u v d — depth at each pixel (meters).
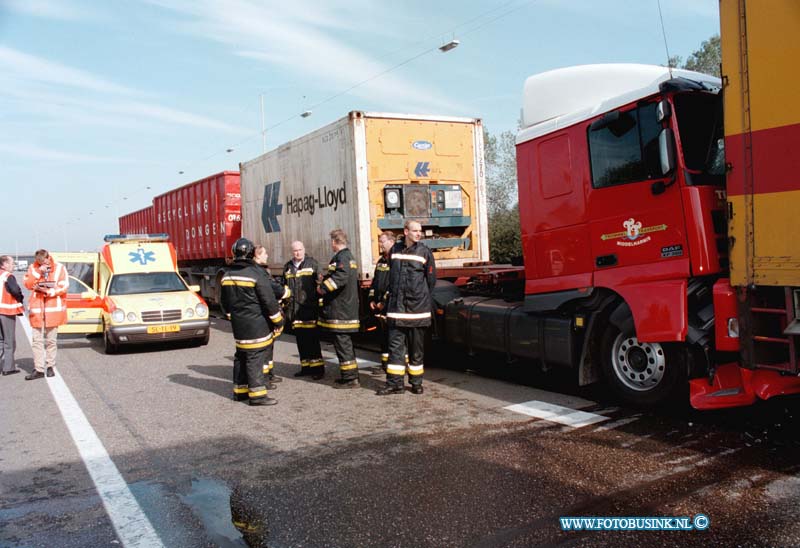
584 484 4.12
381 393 6.94
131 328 10.53
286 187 11.95
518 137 6.89
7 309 9.07
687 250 5.24
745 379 4.63
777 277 4.26
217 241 16.44
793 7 4.12
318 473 4.53
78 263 12.86
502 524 3.59
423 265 6.91
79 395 7.51
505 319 7.16
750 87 4.38
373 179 9.50
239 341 6.69
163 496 4.22
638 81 6.12
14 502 4.20
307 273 7.97
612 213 5.85
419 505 3.89
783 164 4.20
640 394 5.80
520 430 5.38
